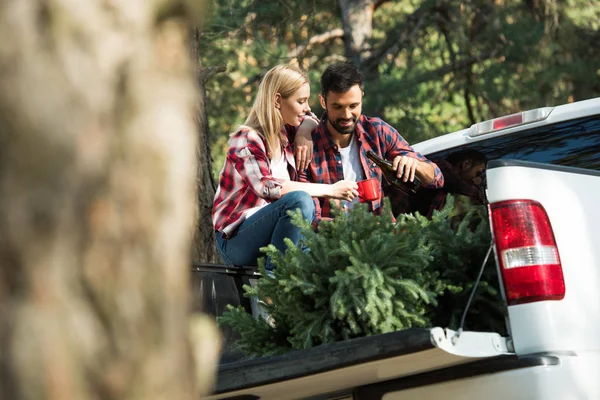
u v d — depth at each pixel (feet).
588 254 11.25
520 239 10.95
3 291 4.14
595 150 15.61
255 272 13.83
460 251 11.67
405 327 11.16
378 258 11.17
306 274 11.44
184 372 4.53
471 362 10.67
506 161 11.11
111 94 4.32
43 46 4.19
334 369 10.18
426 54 47.37
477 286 11.48
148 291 4.39
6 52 4.14
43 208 4.13
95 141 4.24
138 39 4.43
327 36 47.21
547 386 10.36
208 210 18.29
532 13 45.21
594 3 44.47
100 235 4.26
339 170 16.21
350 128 15.79
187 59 4.66
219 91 43.32
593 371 10.73
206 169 18.53
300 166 16.08
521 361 10.41
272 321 12.29
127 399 4.33
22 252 4.12
